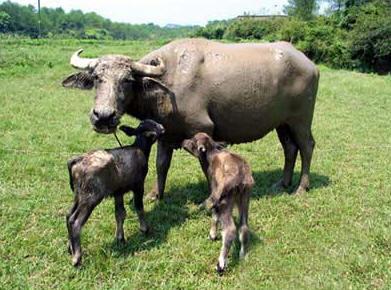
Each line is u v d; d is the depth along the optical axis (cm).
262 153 885
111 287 427
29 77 1666
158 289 427
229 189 449
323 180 738
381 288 435
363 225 569
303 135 679
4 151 785
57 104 1209
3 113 1069
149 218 573
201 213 591
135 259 473
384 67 3544
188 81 584
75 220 448
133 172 491
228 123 630
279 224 569
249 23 5353
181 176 725
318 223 579
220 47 621
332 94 1642
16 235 514
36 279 436
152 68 539
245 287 435
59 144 850
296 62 644
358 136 1045
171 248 500
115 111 497
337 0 5344
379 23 3444
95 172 444
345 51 3600
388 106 1468
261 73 618
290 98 650
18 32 8806
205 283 440
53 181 673
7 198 604
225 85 600
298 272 459
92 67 520
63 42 3897
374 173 776
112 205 593
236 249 501
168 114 580
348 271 462
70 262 462
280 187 708
